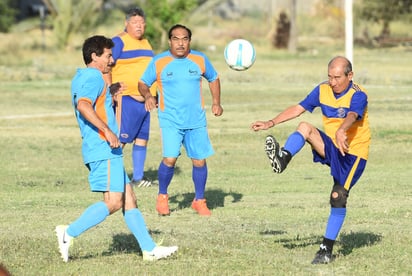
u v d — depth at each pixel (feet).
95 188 65.26
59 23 405.80
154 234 78.38
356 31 497.87
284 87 254.88
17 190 107.55
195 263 65.51
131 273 62.23
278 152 64.75
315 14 543.80
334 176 66.90
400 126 167.02
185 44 88.48
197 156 89.86
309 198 100.17
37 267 64.08
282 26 456.45
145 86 89.86
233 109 201.05
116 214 90.58
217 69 319.88
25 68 328.08
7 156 137.90
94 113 63.36
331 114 66.54
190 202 98.53
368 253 69.41
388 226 82.02
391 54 399.03
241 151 141.79
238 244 72.95
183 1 381.81
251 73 299.38
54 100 228.63
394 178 114.93
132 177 119.44
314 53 416.46
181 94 88.79
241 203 97.04
